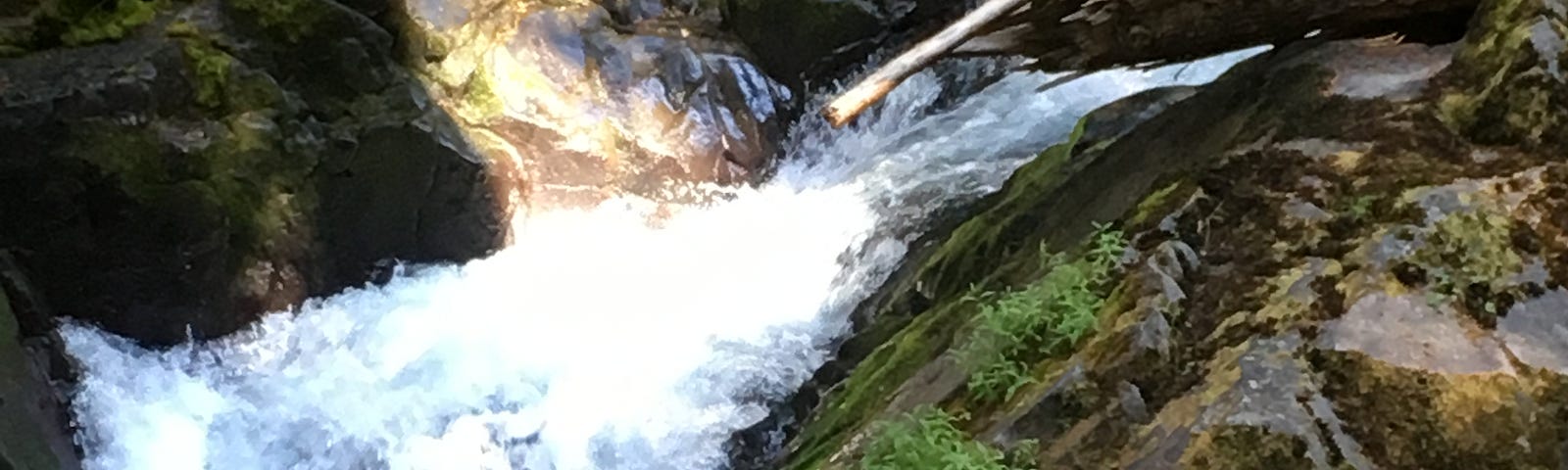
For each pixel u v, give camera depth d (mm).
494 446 4316
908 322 4047
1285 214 2803
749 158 6836
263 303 4934
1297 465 2178
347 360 4844
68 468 3781
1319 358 2324
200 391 4594
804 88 7406
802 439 3717
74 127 4406
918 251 4863
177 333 4734
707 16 7488
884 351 3744
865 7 7484
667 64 6914
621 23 7203
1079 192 3877
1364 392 2246
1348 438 2211
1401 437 2186
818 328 4734
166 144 4590
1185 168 3279
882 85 3766
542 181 6105
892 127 7180
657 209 6301
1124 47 3742
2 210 4355
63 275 4508
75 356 4383
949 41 3799
